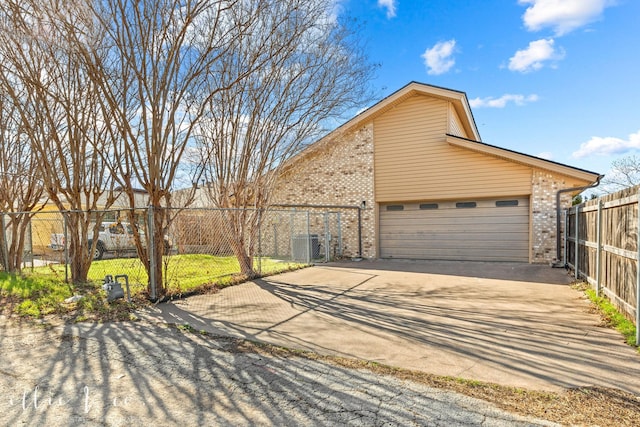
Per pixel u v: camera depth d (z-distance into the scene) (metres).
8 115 8.23
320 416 2.49
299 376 3.14
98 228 8.02
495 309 5.44
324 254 13.23
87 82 6.81
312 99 8.59
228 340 4.11
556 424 2.36
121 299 6.05
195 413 2.55
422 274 8.94
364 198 12.71
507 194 10.79
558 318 4.91
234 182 8.71
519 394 2.79
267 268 9.95
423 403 2.65
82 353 3.72
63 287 7.04
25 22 5.87
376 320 4.91
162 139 6.31
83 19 5.61
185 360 3.53
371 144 12.64
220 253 11.95
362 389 2.89
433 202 11.97
